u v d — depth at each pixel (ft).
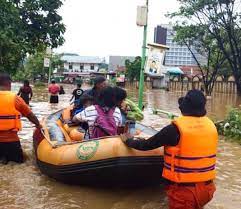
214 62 81.66
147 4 28.81
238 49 70.85
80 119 13.28
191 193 9.43
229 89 93.35
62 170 12.57
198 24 70.03
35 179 13.58
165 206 11.51
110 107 13.24
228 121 23.77
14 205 11.32
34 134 16.40
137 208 11.32
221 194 12.62
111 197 12.10
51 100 41.86
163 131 9.61
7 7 26.50
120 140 11.87
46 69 119.24
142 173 11.88
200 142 9.41
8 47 25.41
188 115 9.64
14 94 15.05
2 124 14.93
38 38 34.09
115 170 11.68
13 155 15.34
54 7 33.22
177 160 9.47
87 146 12.22
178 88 100.78
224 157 17.79
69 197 12.01
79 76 143.43
